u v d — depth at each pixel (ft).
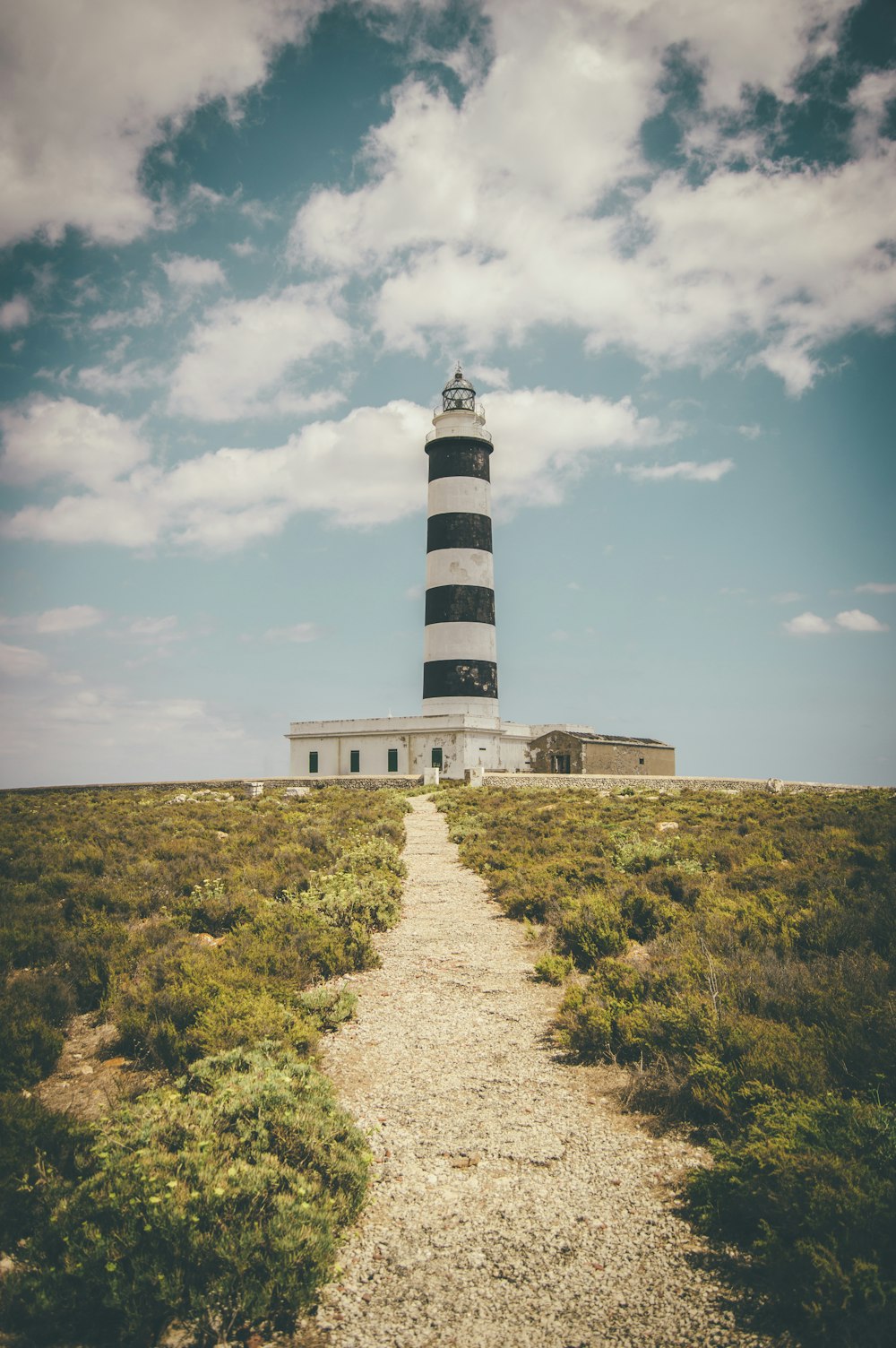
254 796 147.84
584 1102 24.57
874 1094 21.15
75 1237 15.88
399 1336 14.69
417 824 106.63
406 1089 25.48
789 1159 17.69
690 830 78.69
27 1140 19.72
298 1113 20.51
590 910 42.45
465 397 208.85
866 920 36.88
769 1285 15.78
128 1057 28.07
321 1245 16.20
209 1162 17.93
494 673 198.08
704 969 30.99
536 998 34.53
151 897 48.73
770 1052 23.48
